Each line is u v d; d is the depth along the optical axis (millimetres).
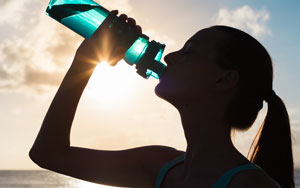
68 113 1568
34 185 84812
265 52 1377
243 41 1334
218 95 1314
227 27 1379
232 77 1303
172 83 1374
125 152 1647
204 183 1219
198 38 1397
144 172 1576
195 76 1339
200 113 1323
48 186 82625
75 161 1587
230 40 1332
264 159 1369
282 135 1356
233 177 1114
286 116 1368
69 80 1586
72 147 1614
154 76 1703
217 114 1305
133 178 1588
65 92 1576
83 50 1592
